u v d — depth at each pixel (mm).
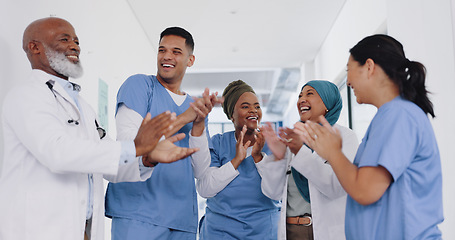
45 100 1445
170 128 1477
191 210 1963
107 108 3727
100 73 3512
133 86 1894
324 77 6176
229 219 2320
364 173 1216
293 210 2072
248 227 2301
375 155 1216
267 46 6375
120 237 1801
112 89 3928
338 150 1288
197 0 4660
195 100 1834
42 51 1620
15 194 1407
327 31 5730
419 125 1239
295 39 6070
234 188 2326
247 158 2393
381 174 1204
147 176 1735
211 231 2377
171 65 1979
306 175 1855
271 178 2156
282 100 11078
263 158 2223
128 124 1822
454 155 2217
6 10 1932
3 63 1891
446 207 2295
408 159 1207
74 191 1478
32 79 1533
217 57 6945
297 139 1893
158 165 1879
